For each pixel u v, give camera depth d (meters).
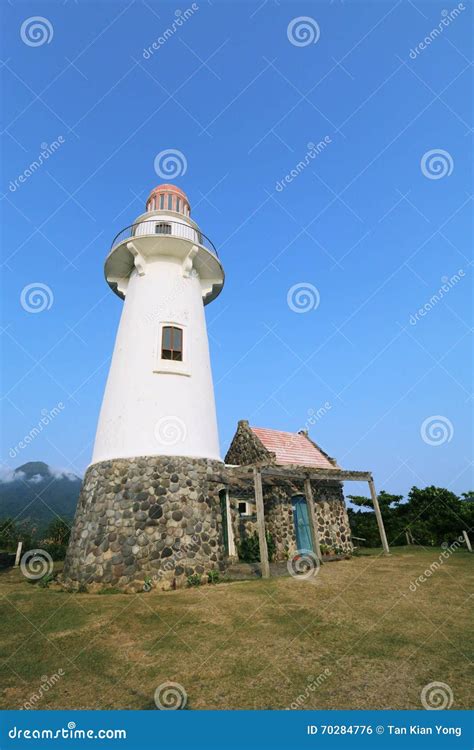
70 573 11.17
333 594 9.20
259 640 6.34
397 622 7.13
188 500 11.62
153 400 12.34
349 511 26.33
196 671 5.29
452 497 22.73
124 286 15.77
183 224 15.20
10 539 19.17
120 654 6.00
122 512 10.98
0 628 7.38
